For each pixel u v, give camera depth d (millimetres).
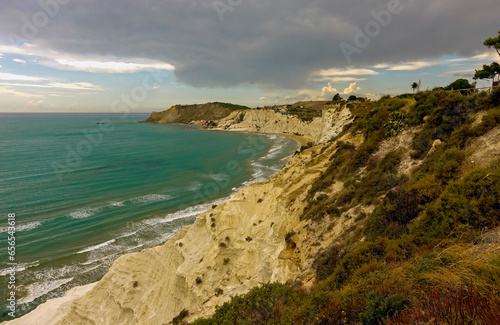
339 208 13906
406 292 5039
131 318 17781
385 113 19859
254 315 8336
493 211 6492
